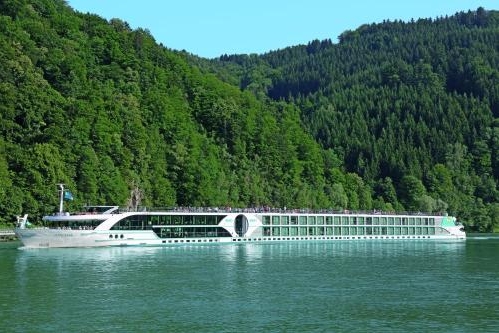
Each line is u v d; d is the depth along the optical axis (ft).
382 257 344.49
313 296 211.00
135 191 480.23
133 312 183.73
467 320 177.27
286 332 163.63
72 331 162.20
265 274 262.26
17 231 354.54
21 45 553.23
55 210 425.69
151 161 523.70
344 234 485.97
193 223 402.11
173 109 618.03
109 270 266.98
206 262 303.48
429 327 169.58
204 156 574.56
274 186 639.35
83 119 491.31
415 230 526.16
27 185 425.28
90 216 366.02
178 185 537.24
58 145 457.68
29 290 215.72
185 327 167.32
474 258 343.05
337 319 177.88
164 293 213.46
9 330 162.40
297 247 414.21
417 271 278.46
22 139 462.19
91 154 459.32
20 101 472.44
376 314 183.93
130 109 563.07
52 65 556.92
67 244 360.07
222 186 560.61
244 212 433.07
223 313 184.14
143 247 376.89
